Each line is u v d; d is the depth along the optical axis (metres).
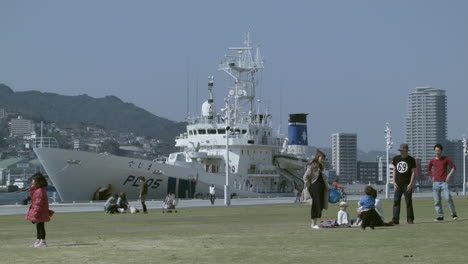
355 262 14.66
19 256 16.56
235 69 81.44
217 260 15.27
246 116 81.94
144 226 28.42
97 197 66.88
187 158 75.31
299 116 87.69
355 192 114.81
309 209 46.41
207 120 79.25
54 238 22.30
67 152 64.06
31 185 19.34
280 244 18.41
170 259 15.55
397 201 25.23
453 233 20.84
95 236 22.75
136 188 68.75
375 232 21.52
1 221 34.72
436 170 26.77
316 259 15.22
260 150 79.81
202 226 27.39
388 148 83.38
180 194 72.00
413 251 16.38
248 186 77.69
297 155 86.44
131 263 14.96
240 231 23.45
